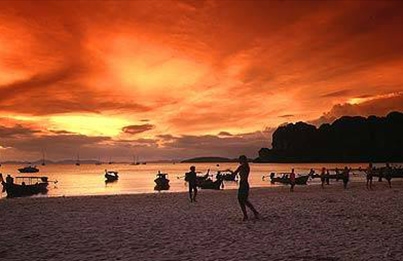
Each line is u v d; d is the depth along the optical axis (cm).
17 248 968
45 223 1401
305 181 5506
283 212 1630
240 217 1496
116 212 1719
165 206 1970
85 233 1181
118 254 894
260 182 6506
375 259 816
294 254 871
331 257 840
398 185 4044
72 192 4844
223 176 4931
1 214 1677
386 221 1369
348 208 1764
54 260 838
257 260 818
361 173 9469
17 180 9294
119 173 13675
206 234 1136
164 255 877
